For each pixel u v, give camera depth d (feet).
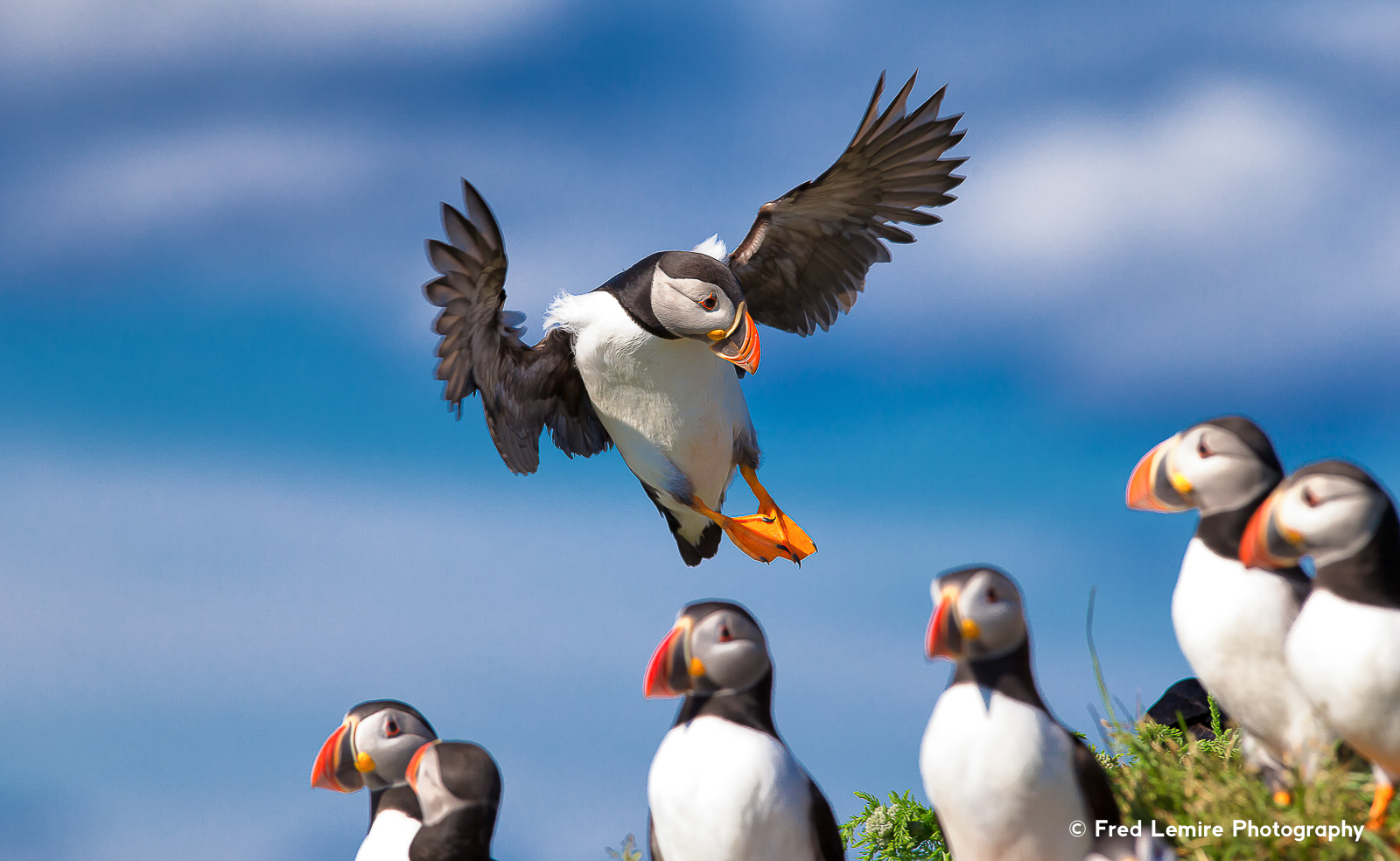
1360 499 25.09
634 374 51.85
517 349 52.06
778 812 25.04
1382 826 25.58
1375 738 24.82
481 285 44.91
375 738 32.40
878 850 37.78
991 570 24.62
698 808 25.30
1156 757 30.14
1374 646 24.41
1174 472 28.89
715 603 27.07
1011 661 24.54
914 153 52.16
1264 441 28.22
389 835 30.89
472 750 28.91
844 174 52.37
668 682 26.66
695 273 49.78
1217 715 35.22
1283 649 27.04
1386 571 25.11
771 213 54.80
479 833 28.19
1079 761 24.11
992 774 23.72
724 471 55.36
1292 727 27.43
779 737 26.55
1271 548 26.32
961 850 24.72
